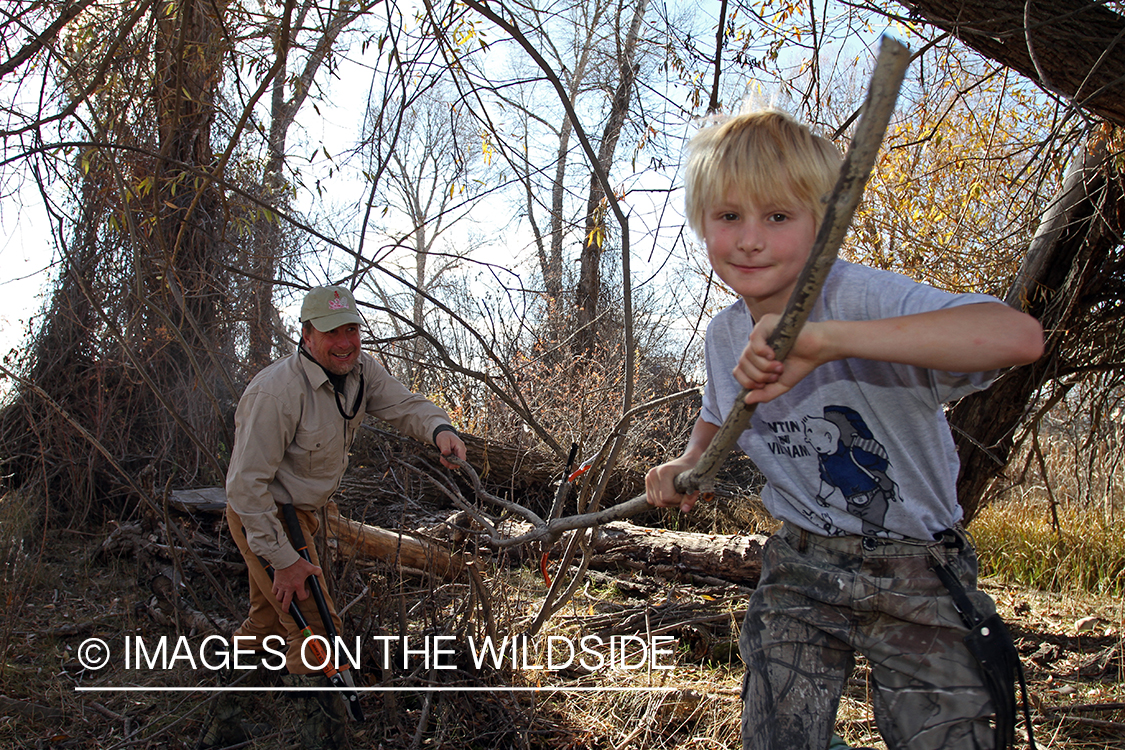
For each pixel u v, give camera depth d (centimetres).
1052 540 543
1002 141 462
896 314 138
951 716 153
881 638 161
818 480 166
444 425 305
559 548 480
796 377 118
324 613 284
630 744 294
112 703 331
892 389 153
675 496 167
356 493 485
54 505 555
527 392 707
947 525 160
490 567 420
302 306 282
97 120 297
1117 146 348
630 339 271
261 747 298
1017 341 118
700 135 151
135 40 324
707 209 148
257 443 274
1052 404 422
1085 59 277
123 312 504
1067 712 321
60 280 519
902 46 77
